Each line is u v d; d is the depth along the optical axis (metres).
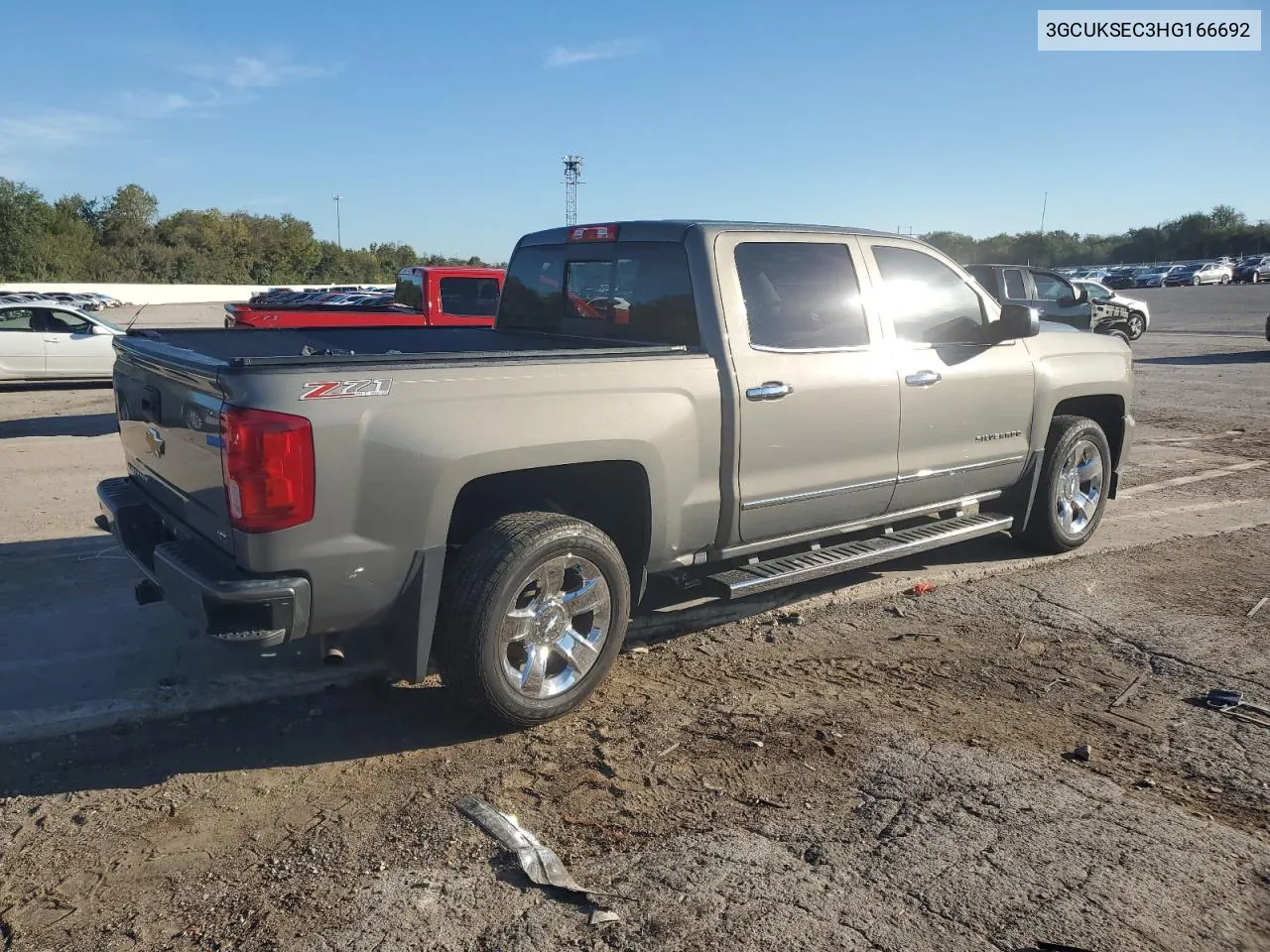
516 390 3.93
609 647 4.31
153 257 78.50
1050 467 6.38
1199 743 4.08
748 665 4.87
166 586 3.82
